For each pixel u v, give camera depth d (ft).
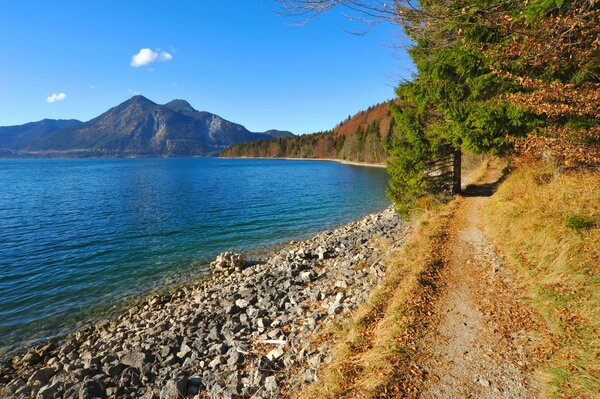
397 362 18.21
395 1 13.15
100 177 258.37
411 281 27.35
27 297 44.14
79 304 42.14
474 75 41.75
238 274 49.65
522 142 30.17
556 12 17.49
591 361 15.81
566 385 15.07
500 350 18.56
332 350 21.43
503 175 61.00
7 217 95.96
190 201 124.47
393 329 21.16
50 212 103.40
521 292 24.02
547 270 24.32
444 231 41.29
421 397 15.88
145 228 81.61
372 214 90.89
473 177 85.30
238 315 32.60
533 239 28.53
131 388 22.38
